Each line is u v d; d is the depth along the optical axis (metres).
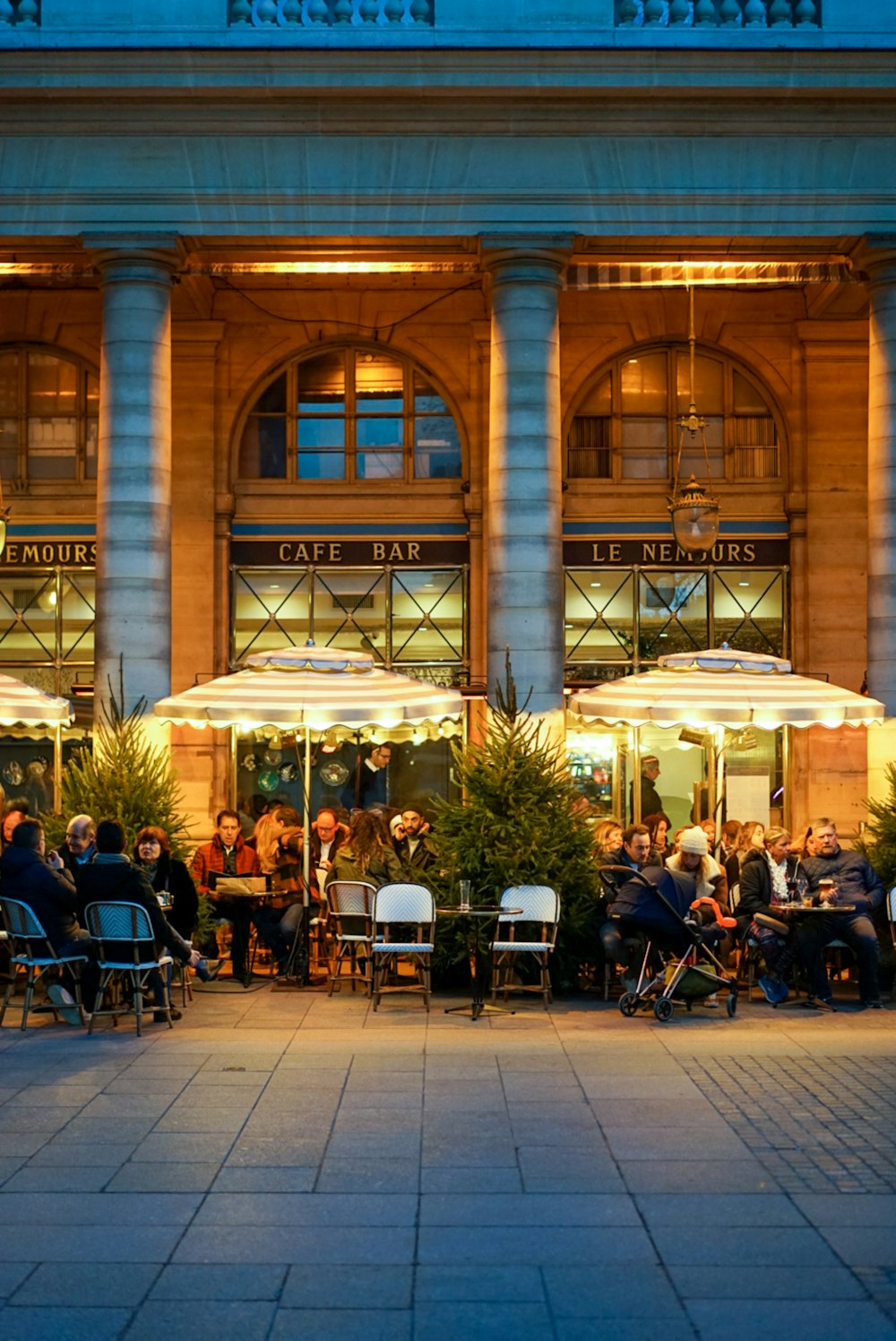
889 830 14.80
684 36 15.48
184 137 15.84
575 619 19.52
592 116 15.82
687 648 19.50
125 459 15.73
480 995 12.88
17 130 15.78
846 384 19.58
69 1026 12.02
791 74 15.55
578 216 15.89
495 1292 6.02
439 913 13.50
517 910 12.95
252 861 14.88
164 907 13.01
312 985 14.29
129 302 15.88
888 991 14.03
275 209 15.83
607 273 17.30
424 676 19.39
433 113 15.77
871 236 15.94
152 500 15.78
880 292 16.22
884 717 15.80
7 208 15.82
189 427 19.45
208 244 16.11
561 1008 13.05
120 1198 7.24
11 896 12.09
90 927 11.84
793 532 19.53
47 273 16.91
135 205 15.81
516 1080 9.92
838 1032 11.91
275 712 13.29
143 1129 8.57
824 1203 7.17
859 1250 6.50
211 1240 6.64
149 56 15.41
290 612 19.52
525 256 15.88
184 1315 5.78
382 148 15.88
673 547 19.58
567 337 19.59
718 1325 5.67
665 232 15.92
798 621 19.47
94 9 15.55
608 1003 13.34
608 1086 9.73
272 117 15.80
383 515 19.55
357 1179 7.58
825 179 15.97
